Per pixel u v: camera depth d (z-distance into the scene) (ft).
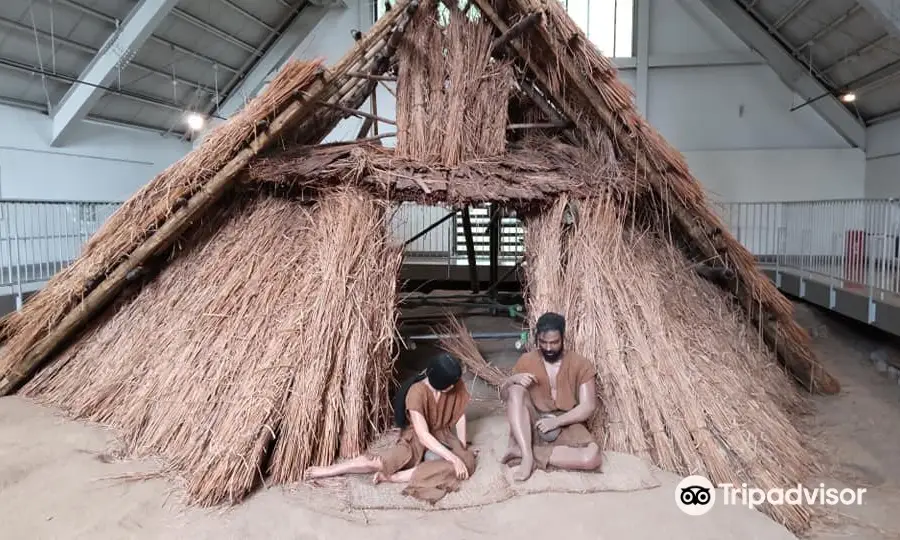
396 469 10.44
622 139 13.80
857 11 28.04
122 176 35.65
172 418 11.75
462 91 14.46
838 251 23.16
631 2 37.47
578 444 10.72
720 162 37.52
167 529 9.00
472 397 15.83
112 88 32.12
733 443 10.94
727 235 14.37
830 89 35.27
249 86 39.63
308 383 11.25
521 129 16.33
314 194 14.53
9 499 9.82
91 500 9.81
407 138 14.53
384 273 13.35
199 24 32.86
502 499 9.84
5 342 16.10
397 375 17.67
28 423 12.95
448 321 23.41
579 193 13.88
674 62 36.91
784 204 28.96
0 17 24.22
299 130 15.94
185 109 38.60
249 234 14.35
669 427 11.30
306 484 10.44
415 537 8.78
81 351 14.97
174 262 14.99
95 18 27.68
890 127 33.45
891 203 19.04
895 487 11.17
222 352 12.11
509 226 32.09
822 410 15.03
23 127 28.96
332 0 37.42
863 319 19.61
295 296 12.63
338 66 13.82
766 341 15.74
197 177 13.38
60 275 15.48
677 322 13.35
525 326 21.97
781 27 34.06
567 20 12.90
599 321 12.75
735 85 37.11
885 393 16.52
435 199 13.65
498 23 14.35
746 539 8.66
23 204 23.17
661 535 8.73
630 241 14.43
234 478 9.84
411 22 14.38
